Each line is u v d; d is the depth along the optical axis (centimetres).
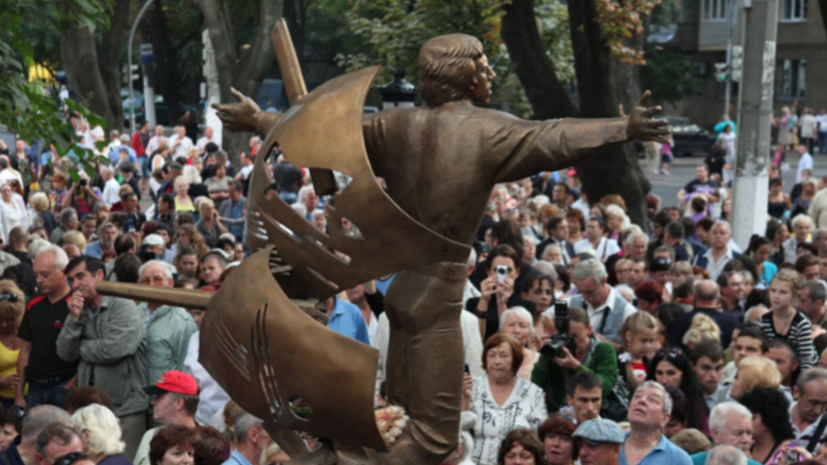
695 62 8069
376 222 600
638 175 2762
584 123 608
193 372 1237
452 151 621
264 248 625
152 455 938
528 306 1374
